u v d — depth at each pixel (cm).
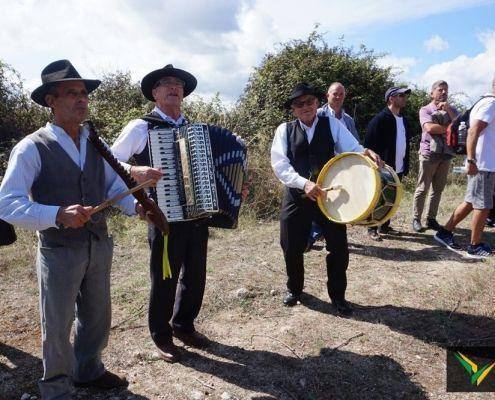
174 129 333
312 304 464
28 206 250
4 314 442
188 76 355
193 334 386
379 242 651
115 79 1130
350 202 394
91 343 316
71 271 278
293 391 334
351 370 357
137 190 282
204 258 372
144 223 712
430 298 475
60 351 284
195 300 377
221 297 471
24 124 971
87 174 282
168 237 345
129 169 310
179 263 356
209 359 370
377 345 390
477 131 545
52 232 274
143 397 324
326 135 427
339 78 1298
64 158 272
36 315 442
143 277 521
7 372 351
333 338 401
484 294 480
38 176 269
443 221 749
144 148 345
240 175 343
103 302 305
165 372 353
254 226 730
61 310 279
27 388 334
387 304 464
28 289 498
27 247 611
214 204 324
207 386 337
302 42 1332
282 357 373
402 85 1377
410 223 741
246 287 494
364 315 441
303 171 427
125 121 920
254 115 1087
